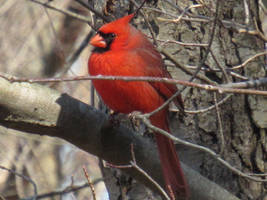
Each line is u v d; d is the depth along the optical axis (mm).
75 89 13266
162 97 7926
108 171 8508
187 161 8102
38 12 13922
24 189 12867
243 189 8055
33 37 13719
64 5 13828
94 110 7023
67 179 13102
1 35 13758
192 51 8391
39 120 6746
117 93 7633
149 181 7457
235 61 8328
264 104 8188
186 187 7293
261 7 8797
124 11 8719
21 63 13578
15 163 13039
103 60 7562
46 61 13578
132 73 7547
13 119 6676
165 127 7887
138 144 7277
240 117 8156
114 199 8414
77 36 13828
